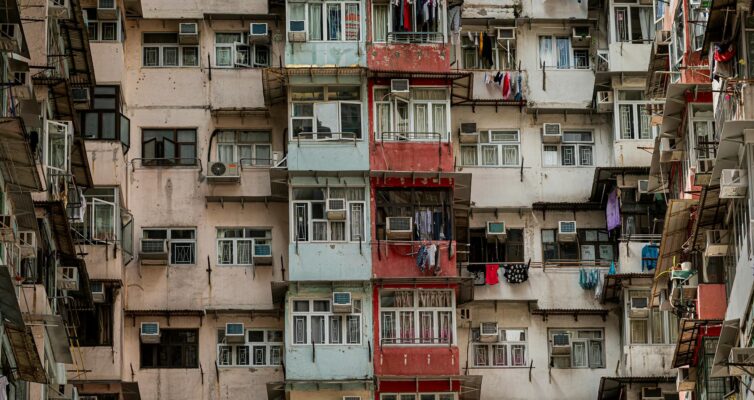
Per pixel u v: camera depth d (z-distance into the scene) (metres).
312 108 50.19
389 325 49.12
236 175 50.78
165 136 51.50
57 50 45.28
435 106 50.53
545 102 52.31
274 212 51.06
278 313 50.19
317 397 48.53
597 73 51.59
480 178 51.75
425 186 49.97
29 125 41.16
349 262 49.25
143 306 50.09
